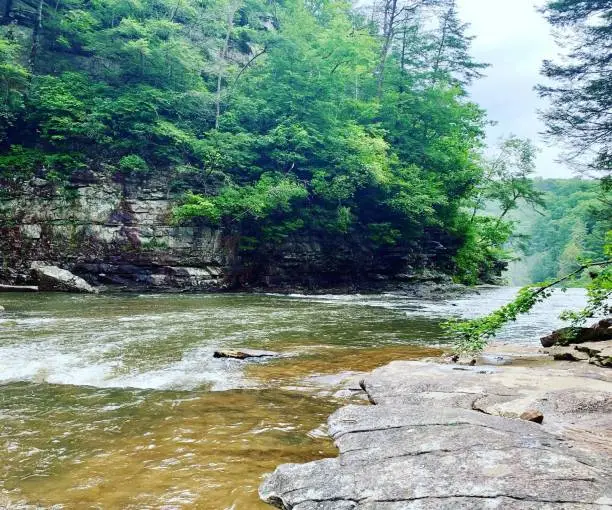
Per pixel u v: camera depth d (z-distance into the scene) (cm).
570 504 234
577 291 3091
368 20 4750
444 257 3719
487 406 444
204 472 331
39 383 584
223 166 2839
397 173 3453
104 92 2767
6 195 2248
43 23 3020
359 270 3139
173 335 966
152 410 479
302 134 2897
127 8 3198
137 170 2508
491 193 4644
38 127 2544
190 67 3095
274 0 4397
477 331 686
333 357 774
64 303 1599
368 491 269
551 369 622
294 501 272
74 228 2323
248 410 483
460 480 270
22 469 335
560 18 2681
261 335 1002
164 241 2473
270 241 2800
